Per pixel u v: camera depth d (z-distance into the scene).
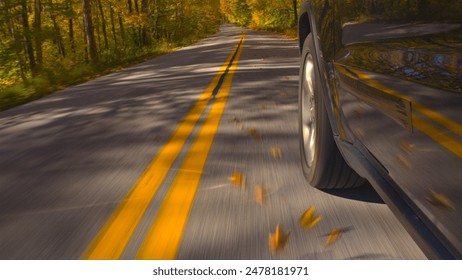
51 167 4.31
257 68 12.39
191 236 2.63
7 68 30.81
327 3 2.87
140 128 5.76
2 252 2.60
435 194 1.50
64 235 2.77
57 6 34.16
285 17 59.66
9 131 6.38
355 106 2.30
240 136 4.95
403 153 1.73
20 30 30.91
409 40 1.64
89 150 4.84
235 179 3.54
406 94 1.67
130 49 32.91
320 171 3.01
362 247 2.39
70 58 19.22
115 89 10.33
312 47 3.17
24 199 3.47
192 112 6.57
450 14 1.37
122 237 2.68
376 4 1.99
